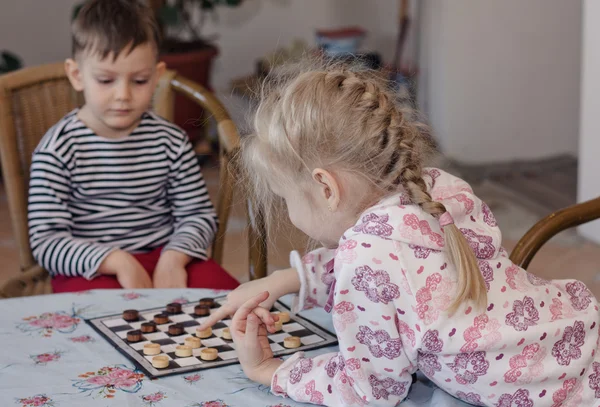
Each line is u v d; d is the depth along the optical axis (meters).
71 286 1.74
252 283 1.29
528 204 3.82
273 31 4.79
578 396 1.07
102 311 1.34
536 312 1.07
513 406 1.04
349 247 1.02
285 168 1.07
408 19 4.60
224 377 1.12
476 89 4.37
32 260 1.89
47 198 1.80
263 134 1.10
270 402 1.06
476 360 1.02
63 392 1.06
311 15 4.82
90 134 1.86
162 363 1.13
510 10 4.27
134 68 1.78
